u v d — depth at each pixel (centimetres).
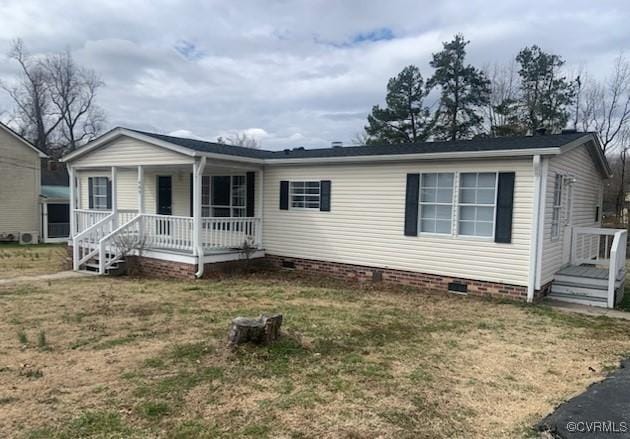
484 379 468
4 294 878
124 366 483
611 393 436
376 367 493
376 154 1031
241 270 1186
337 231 1116
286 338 574
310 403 400
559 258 963
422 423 369
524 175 849
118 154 1230
